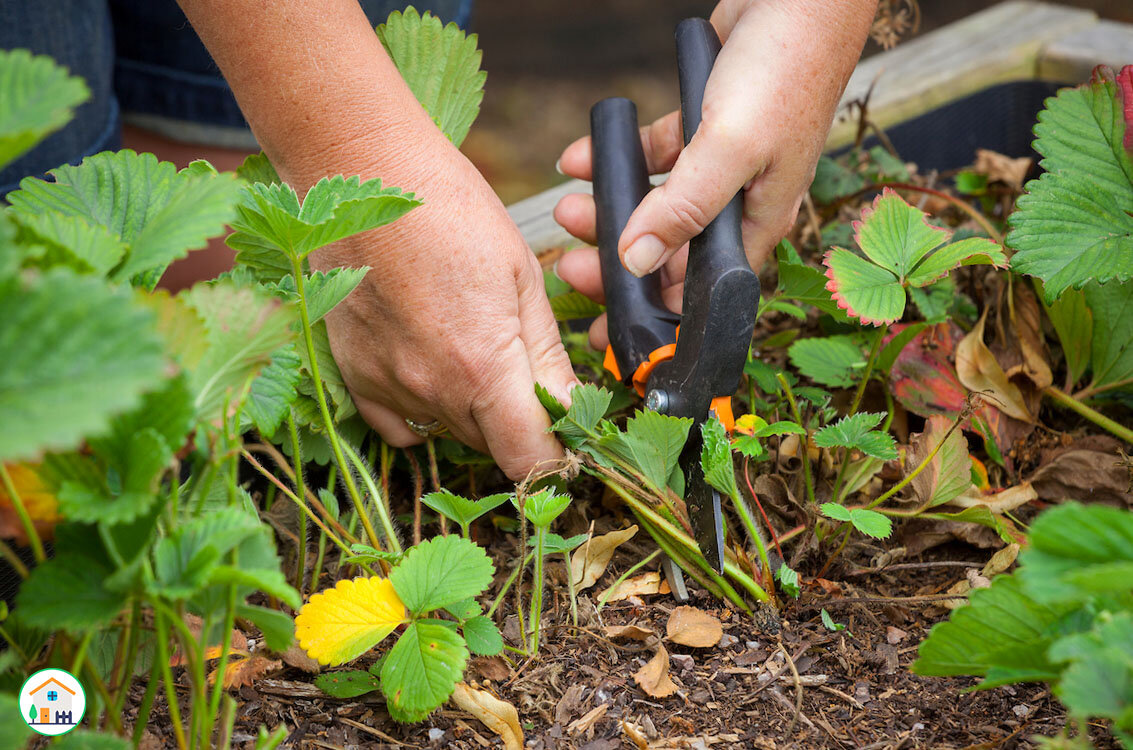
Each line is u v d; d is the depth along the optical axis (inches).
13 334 15.8
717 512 35.7
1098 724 31.2
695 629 35.8
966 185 61.5
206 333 21.5
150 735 29.9
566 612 38.0
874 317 35.5
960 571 40.4
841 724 32.3
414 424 42.2
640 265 37.9
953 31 79.9
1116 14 153.5
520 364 38.8
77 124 56.7
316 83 34.8
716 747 31.4
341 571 39.9
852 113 68.1
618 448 37.7
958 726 31.9
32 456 14.8
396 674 29.5
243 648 34.7
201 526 21.6
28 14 50.5
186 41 71.1
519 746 31.3
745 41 37.9
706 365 35.5
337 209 27.3
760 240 42.2
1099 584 19.1
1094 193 40.1
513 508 44.7
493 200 39.2
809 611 37.4
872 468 41.4
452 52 45.1
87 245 22.7
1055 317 46.5
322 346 41.2
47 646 29.1
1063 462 43.3
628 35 181.6
